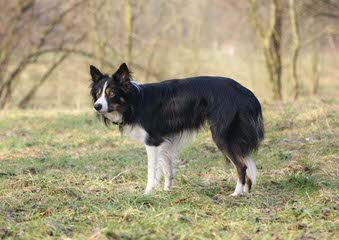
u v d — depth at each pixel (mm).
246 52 18422
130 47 16359
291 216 5008
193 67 17328
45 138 9570
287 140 8461
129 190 6113
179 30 17656
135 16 16844
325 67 21594
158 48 17422
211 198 5699
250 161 6031
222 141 5973
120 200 5531
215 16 19109
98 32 16359
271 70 15578
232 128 5953
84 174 7016
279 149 8016
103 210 5188
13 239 4512
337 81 21484
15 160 7965
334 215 4977
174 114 6156
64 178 6715
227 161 6148
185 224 4758
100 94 6141
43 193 5844
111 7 16562
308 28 18031
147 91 6219
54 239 4508
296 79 15625
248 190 6039
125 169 7285
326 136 8359
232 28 19109
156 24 17391
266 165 7227
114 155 8141
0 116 12258
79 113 12094
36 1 16234
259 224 4785
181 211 5121
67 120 11312
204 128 6188
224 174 6832
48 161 7840
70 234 4660
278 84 15625
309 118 9648
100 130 10258
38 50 16375
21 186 6316
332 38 19328
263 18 17406
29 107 16797
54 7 16344
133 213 5059
